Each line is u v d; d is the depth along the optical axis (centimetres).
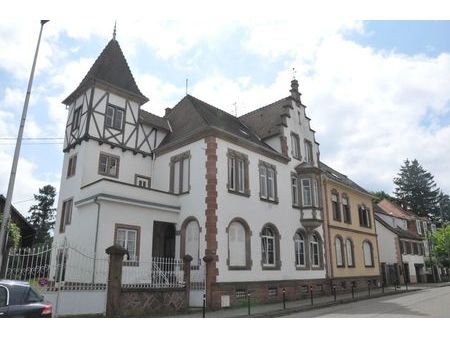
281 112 2514
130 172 2119
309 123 2664
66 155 2141
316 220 2311
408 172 7438
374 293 2477
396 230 3991
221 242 1769
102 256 1611
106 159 2045
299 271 2202
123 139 2130
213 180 1823
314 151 2636
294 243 2238
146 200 1828
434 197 7231
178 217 1936
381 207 4806
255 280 1886
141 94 2267
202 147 1922
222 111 2556
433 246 4547
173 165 2086
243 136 2130
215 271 1695
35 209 5747
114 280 1259
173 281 1541
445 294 2330
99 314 1234
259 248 1972
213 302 1634
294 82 2639
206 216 1786
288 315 1487
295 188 2388
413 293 2530
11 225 2230
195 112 2222
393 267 3756
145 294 1334
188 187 1941
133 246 1739
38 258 1269
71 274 1480
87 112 2027
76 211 1847
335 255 2594
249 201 1992
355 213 3042
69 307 1219
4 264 1185
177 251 1880
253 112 2744
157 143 2289
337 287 2508
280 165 2292
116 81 2186
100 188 1711
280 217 2173
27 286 863
